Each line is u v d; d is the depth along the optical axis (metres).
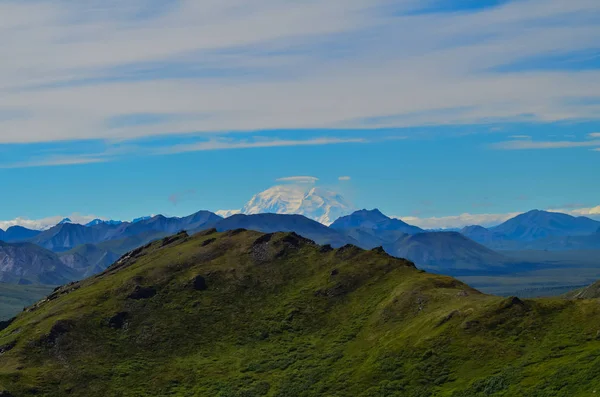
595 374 120.12
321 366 172.75
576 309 151.25
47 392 172.00
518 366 136.25
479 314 159.38
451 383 141.00
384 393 146.12
